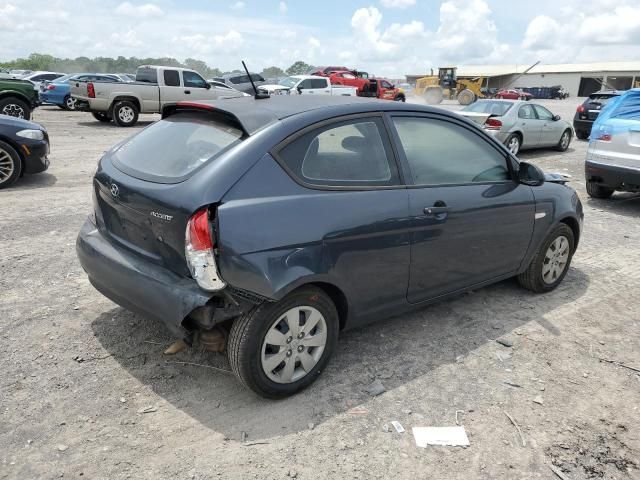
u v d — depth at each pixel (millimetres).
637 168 7863
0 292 4445
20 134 8109
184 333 2943
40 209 7012
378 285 3498
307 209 3053
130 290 3088
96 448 2756
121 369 3453
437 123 3922
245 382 3051
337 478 2641
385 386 3420
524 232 4461
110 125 18062
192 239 2779
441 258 3826
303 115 3242
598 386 3549
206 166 2941
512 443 2955
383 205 3391
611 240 6895
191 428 2947
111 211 3383
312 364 3305
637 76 80250
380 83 36344
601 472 2775
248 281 2842
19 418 2941
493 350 3939
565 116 33000
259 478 2619
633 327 4414
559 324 4406
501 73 86812
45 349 3627
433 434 2984
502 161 4340
